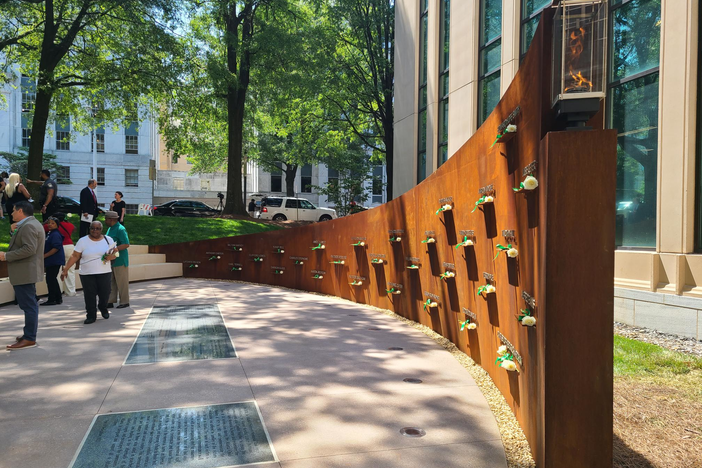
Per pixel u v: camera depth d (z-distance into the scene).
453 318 6.86
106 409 4.38
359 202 37.78
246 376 5.38
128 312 9.48
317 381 5.21
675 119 7.52
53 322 8.36
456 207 6.59
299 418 4.20
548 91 3.44
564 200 3.04
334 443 3.72
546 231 3.05
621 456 3.54
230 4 24.69
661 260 7.72
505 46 12.77
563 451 3.05
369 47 26.88
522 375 3.98
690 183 7.36
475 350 5.95
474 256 5.88
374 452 3.58
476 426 4.07
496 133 4.94
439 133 17.19
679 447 3.69
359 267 11.42
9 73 37.19
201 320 8.69
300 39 25.20
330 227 12.94
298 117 31.19
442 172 7.20
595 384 3.03
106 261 8.46
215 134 37.12
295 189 55.03
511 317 4.42
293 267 14.55
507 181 4.55
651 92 8.18
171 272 16.80
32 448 3.59
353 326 8.31
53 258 10.06
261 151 44.16
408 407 4.48
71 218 19.44
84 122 28.11
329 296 12.69
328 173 55.34
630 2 8.65
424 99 18.52
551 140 3.04
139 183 46.88
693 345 6.74
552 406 3.05
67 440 3.73
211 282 15.70
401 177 20.20
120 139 46.25
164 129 25.95
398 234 9.45
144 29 20.78
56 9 21.89
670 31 7.59
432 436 3.87
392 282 9.80
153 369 5.62
